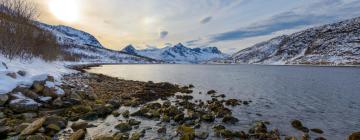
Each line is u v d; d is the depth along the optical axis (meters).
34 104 14.43
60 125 12.29
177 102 20.78
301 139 12.42
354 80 47.00
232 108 19.56
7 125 11.38
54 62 54.19
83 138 11.26
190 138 11.50
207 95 26.17
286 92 29.84
